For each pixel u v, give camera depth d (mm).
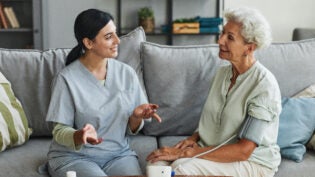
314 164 1928
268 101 1736
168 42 4746
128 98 1920
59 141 1765
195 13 4848
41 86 2270
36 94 2268
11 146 2105
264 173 1803
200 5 4836
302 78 2295
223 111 1850
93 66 1879
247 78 1810
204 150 1780
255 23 1739
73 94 1826
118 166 1827
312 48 2350
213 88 1936
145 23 4629
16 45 4520
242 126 1788
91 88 1869
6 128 2061
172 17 4750
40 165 1925
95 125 1855
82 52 1898
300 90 2289
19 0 4375
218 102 1887
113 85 1908
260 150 1806
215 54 2316
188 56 2311
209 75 2283
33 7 4320
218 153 1735
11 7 4402
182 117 2293
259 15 1771
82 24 1802
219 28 4562
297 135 2006
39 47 4395
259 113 1716
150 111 1835
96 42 1811
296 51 2328
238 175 1753
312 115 2070
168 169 1363
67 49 2354
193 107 2287
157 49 2328
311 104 2107
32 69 2277
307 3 4730
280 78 2277
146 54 2322
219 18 4520
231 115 1807
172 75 2285
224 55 1820
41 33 4379
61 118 1803
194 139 1968
